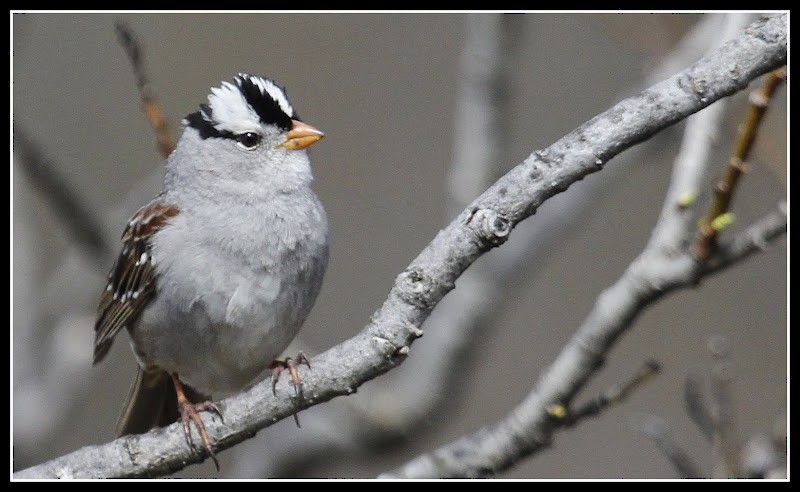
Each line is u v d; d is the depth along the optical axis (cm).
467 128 1020
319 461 1077
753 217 1336
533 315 1527
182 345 849
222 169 838
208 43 1633
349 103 1638
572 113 1551
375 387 1091
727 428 690
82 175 1503
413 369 1081
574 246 1568
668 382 1448
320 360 632
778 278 1502
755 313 1479
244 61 1633
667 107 555
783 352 1430
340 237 1556
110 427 1362
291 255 831
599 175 1091
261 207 830
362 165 1605
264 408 651
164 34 1630
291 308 840
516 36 997
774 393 1384
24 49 1555
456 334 1063
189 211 840
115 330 880
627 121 560
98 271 1009
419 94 1652
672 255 656
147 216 859
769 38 544
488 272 1059
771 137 716
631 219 1570
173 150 876
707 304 1481
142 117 1561
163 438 676
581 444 1420
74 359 1073
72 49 1581
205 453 669
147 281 848
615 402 719
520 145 1530
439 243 586
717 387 693
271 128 844
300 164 846
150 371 909
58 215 988
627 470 1390
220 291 824
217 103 859
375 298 1527
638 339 1479
